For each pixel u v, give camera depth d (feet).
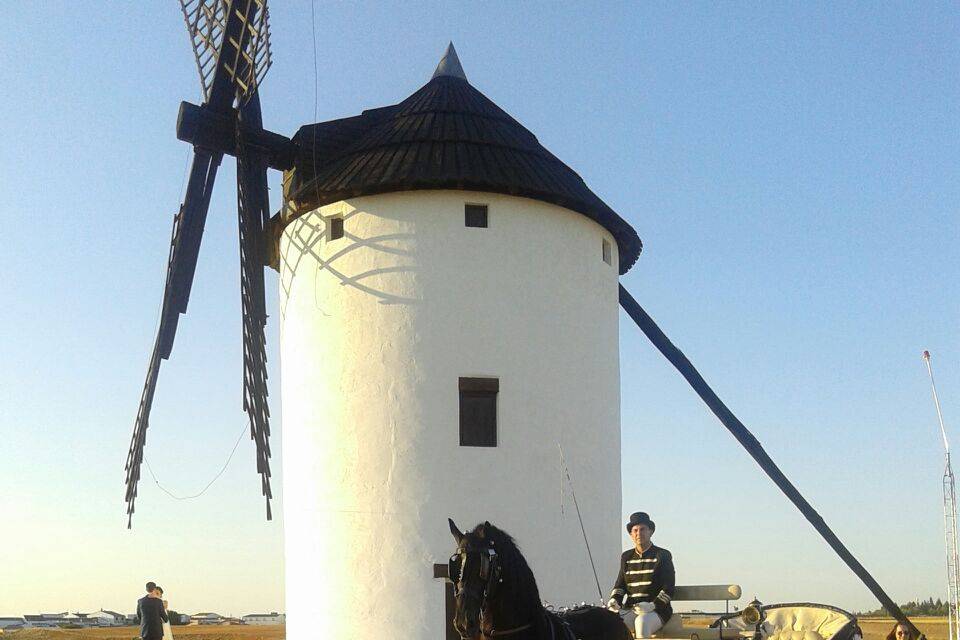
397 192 59.67
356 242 60.18
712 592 36.52
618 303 67.97
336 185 59.72
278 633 214.90
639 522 36.76
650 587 36.17
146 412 65.62
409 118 63.72
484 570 26.37
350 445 58.44
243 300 62.90
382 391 58.44
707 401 72.54
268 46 61.21
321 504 58.85
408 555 56.65
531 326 60.03
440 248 59.26
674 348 72.38
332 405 59.36
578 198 61.72
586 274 63.21
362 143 63.41
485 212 60.64
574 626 30.66
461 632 26.20
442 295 58.90
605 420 63.36
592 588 60.13
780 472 71.41
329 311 60.39
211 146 62.95
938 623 165.58
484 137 62.13
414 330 58.59
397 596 56.39
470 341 58.75
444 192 59.67
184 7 65.98
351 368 59.16
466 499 57.21
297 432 61.31
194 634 207.31
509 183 59.31
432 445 57.57
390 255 59.41
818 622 38.50
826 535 69.82
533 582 27.76
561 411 60.34
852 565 68.64
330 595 57.72
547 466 59.21
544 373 60.03
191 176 63.36
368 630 56.39
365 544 57.26
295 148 64.13
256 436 61.46
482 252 59.67
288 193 64.39
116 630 235.61
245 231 62.80
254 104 65.00
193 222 63.77
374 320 59.11
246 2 62.13
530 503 58.29
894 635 67.46
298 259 62.75
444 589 56.18
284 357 63.93
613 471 63.72
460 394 58.44
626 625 32.89
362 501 57.72
